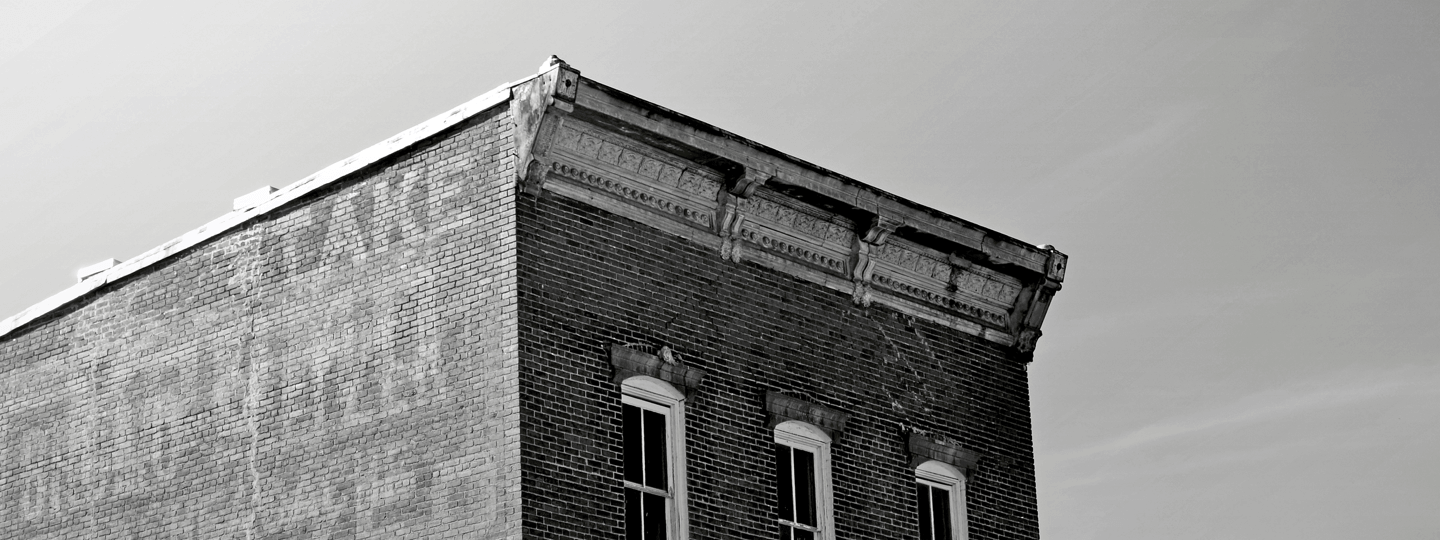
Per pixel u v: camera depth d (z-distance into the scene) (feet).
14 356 83.10
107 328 80.02
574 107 68.54
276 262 74.64
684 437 71.67
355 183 73.15
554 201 69.77
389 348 69.97
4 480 81.46
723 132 73.82
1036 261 88.53
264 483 72.02
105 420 78.64
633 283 71.61
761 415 75.25
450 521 66.23
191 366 76.18
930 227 82.94
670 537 70.44
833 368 79.30
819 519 76.79
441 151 70.90
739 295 76.02
